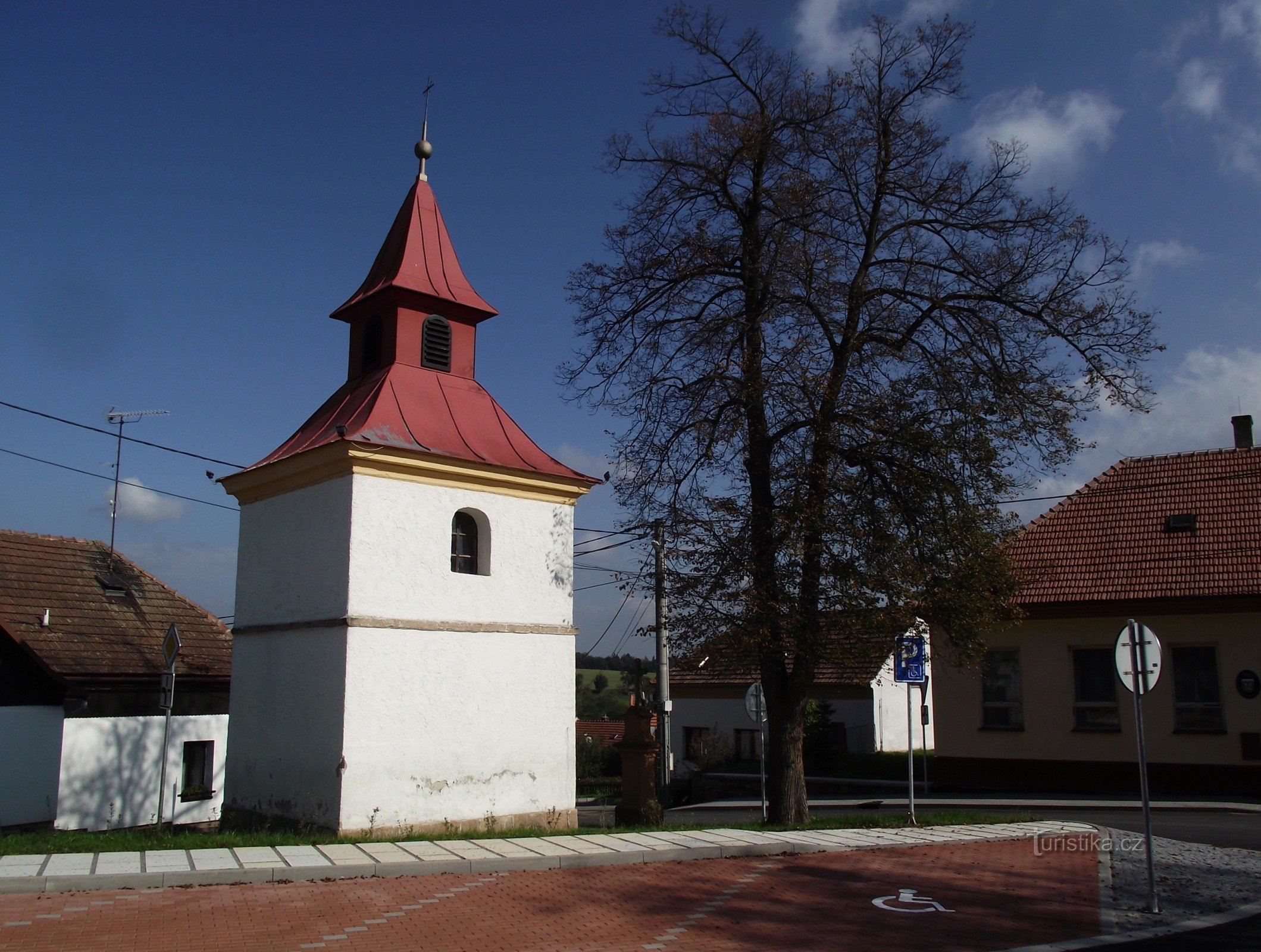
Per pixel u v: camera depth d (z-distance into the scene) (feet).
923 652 51.37
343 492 46.14
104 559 74.64
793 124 54.49
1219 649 69.72
